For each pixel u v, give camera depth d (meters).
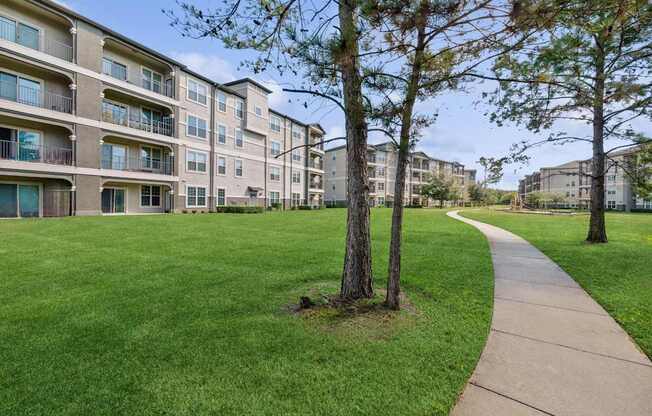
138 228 12.64
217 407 2.23
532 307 4.21
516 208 43.22
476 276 5.81
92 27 18.16
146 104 21.91
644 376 2.56
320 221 17.38
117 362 2.82
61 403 2.27
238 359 2.87
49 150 17.38
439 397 2.32
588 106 8.55
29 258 7.01
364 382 2.52
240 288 5.06
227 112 28.05
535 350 3.03
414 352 2.99
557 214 30.22
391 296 4.03
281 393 2.38
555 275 5.93
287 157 36.25
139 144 21.92
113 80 19.09
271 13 3.85
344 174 51.56
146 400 2.30
